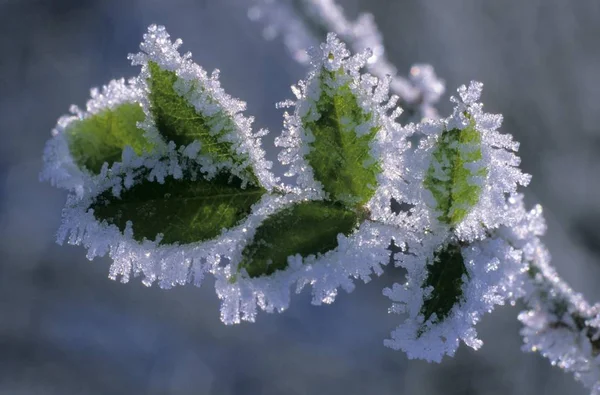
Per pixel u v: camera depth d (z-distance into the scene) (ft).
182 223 1.03
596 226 5.79
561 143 6.07
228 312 1.02
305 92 1.05
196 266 1.03
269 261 1.03
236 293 1.02
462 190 1.05
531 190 5.92
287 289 1.02
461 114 1.05
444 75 6.57
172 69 1.05
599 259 5.70
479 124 1.05
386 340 1.04
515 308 5.77
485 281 1.04
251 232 1.03
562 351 1.14
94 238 1.03
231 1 7.40
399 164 1.05
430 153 1.05
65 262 6.75
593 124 6.05
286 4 1.63
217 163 1.04
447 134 1.05
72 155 1.05
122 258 1.03
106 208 1.03
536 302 1.14
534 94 6.22
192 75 1.05
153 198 1.03
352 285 1.03
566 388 5.58
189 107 1.05
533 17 6.38
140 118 1.05
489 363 5.80
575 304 1.15
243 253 1.03
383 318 6.21
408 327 1.04
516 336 5.76
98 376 6.22
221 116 1.05
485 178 1.05
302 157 1.05
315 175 1.05
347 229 1.04
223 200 1.04
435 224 1.05
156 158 1.04
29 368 6.23
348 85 1.05
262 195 1.04
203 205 1.04
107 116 1.05
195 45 7.36
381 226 1.04
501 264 1.05
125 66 7.80
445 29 6.64
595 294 5.52
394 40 6.77
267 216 1.04
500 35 6.44
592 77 6.12
